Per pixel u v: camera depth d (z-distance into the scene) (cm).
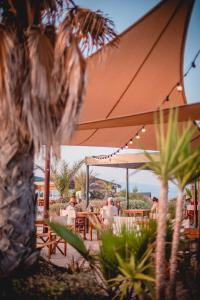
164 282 324
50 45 379
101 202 1617
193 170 326
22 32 398
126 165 1434
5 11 412
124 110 789
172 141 322
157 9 499
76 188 2119
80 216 1104
